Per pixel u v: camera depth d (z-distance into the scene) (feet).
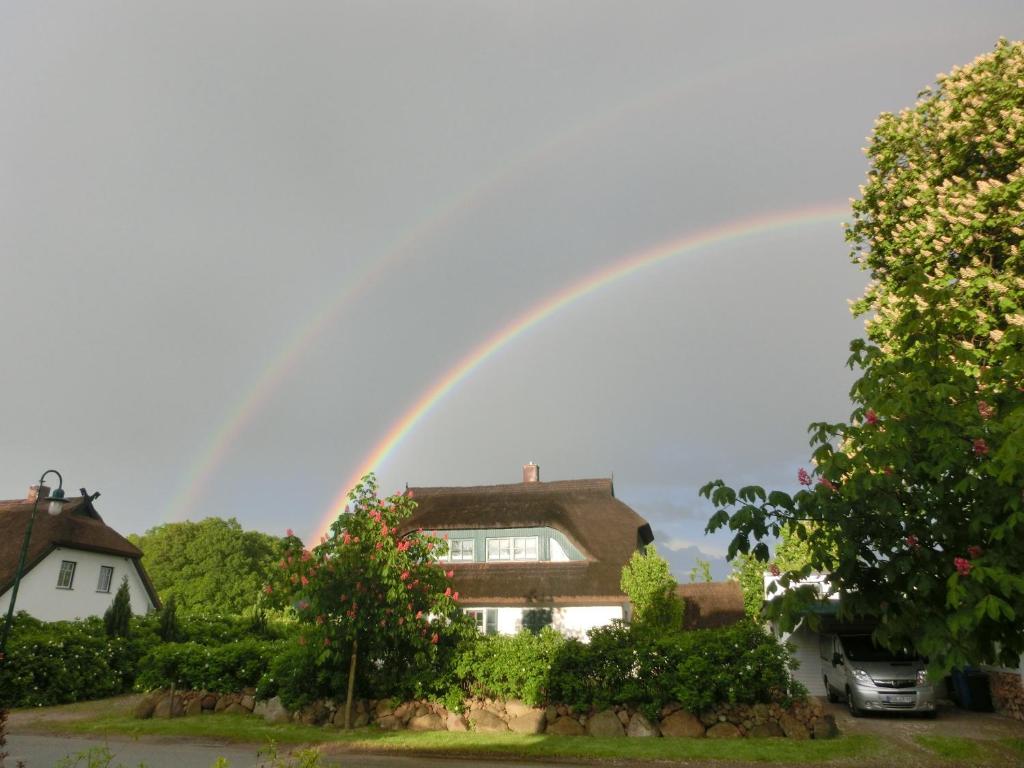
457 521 108.37
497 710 54.80
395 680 57.77
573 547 102.32
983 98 56.18
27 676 72.74
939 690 76.69
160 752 47.01
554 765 42.93
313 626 57.52
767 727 50.49
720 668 51.62
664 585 87.04
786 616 18.58
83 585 114.73
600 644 54.95
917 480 18.70
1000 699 64.44
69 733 56.03
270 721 57.72
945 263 53.93
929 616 17.95
